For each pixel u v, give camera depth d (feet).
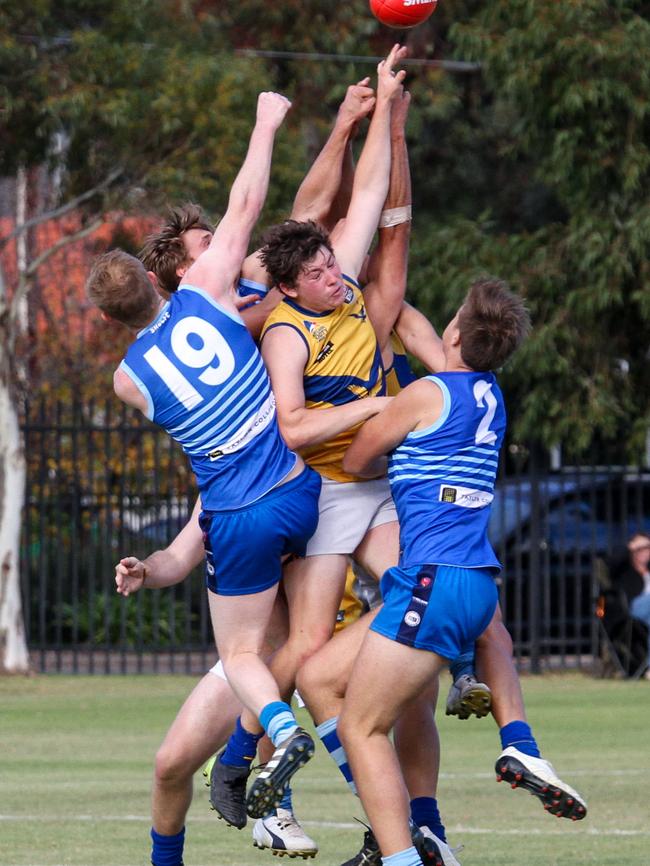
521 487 250.37
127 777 143.84
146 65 232.94
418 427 77.30
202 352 78.23
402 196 86.79
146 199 238.89
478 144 321.73
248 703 77.36
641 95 230.68
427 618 75.10
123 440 238.89
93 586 239.50
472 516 77.15
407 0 85.87
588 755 155.94
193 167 233.55
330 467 81.92
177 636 269.64
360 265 83.66
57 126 236.43
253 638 79.25
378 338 86.69
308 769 152.76
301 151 265.34
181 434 78.89
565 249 241.76
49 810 124.57
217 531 78.23
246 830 118.52
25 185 309.42
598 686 222.89
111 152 239.30
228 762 84.17
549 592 246.47
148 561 85.97
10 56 225.15
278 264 79.20
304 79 299.99
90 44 228.22
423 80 302.04
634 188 234.17
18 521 233.76
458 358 78.79
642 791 132.57
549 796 76.74
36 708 198.39
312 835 112.37
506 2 235.61
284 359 79.56
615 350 245.04
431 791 85.20
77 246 315.17
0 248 237.45
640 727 177.78
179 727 85.76
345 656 79.66
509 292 79.66
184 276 82.02
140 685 224.94
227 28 307.37
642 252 231.50
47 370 295.89
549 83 235.40
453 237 248.73
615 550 236.84
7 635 234.38
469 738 174.29
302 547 80.02
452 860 84.07
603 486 251.60
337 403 80.84
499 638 81.46
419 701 84.53
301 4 301.63
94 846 107.55
